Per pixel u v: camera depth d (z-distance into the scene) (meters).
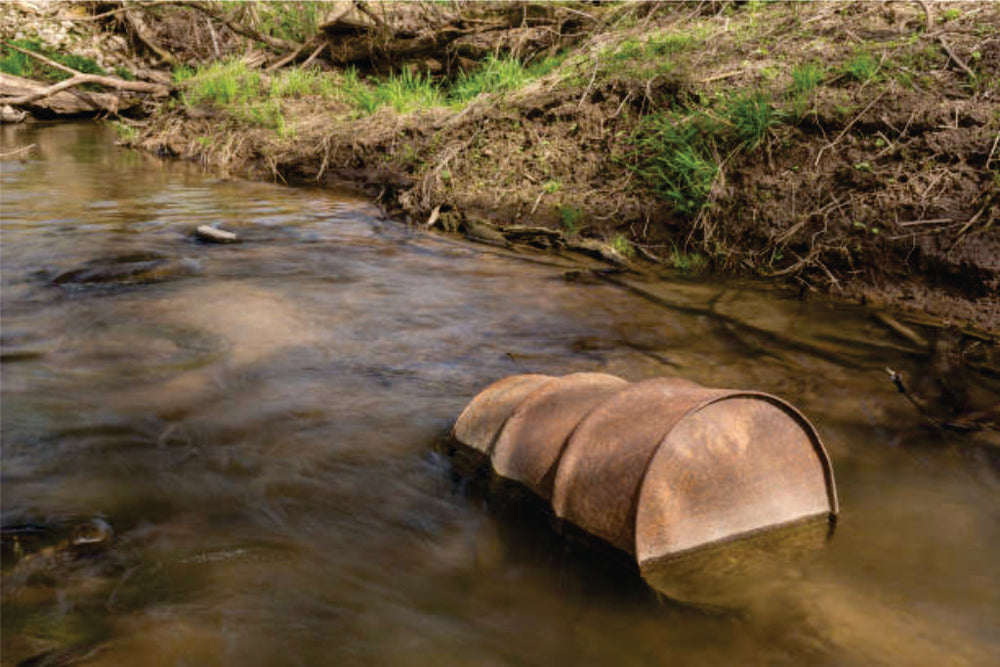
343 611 2.84
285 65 15.05
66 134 14.50
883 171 6.80
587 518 3.19
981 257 5.99
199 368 4.77
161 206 9.21
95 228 8.06
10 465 3.66
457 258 7.44
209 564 3.05
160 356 4.93
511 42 12.45
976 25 7.82
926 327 5.79
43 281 6.30
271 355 5.01
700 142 7.85
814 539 3.32
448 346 5.29
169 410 4.24
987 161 6.42
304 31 15.67
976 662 2.66
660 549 3.09
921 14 8.36
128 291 6.15
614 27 11.20
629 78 8.99
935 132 6.82
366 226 8.59
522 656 2.66
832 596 2.99
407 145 10.33
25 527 3.19
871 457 4.02
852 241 6.61
